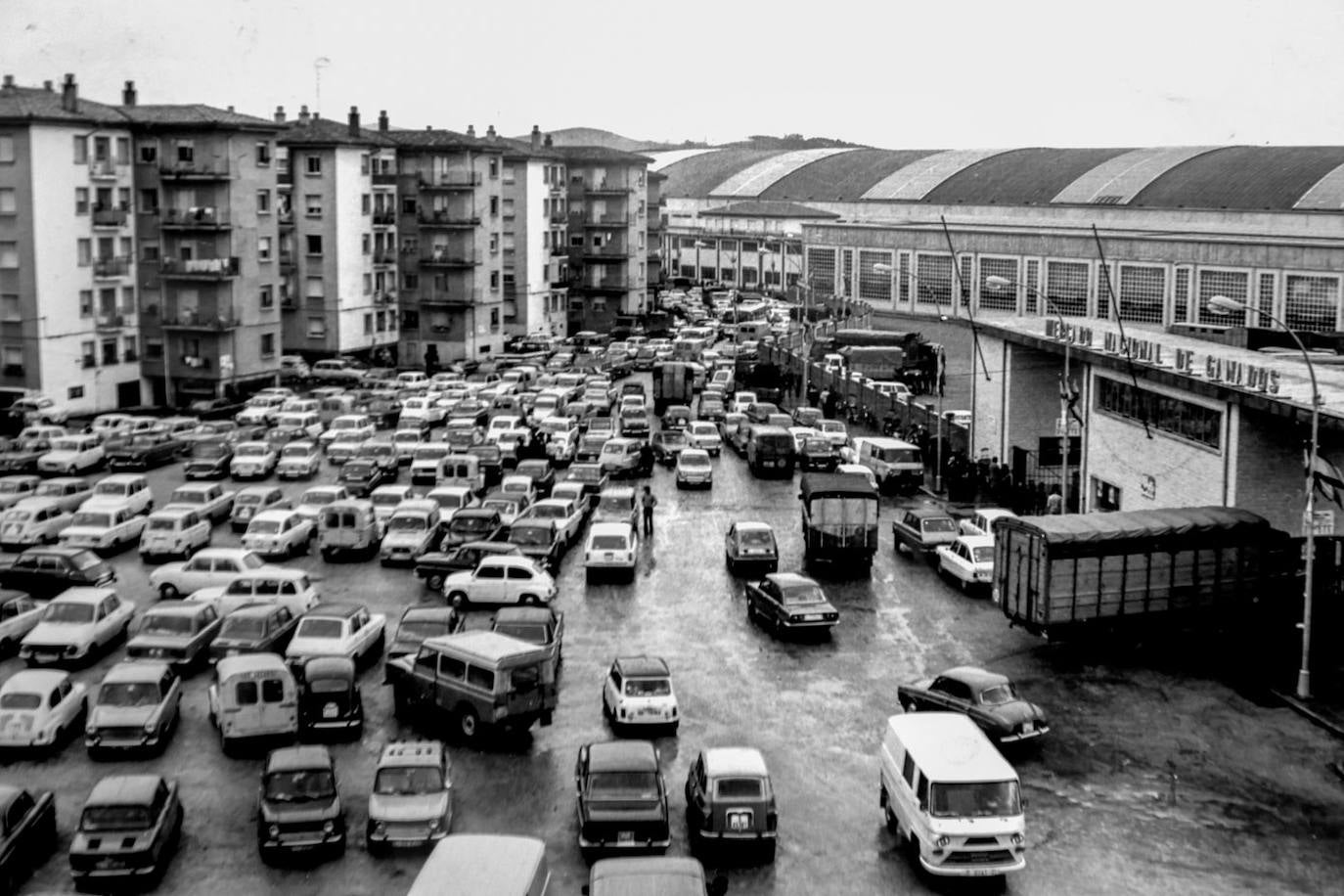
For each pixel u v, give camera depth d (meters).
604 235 131.88
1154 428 46.84
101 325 82.19
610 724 30.33
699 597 41.59
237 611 34.75
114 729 28.33
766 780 23.78
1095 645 36.91
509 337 120.00
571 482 53.47
